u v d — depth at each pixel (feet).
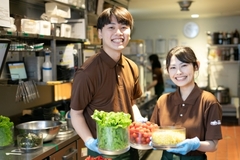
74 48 11.30
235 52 25.38
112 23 6.27
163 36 27.25
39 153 7.68
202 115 5.96
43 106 11.82
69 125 10.15
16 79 9.80
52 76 10.56
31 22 9.46
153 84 22.89
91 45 12.54
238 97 25.61
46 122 9.55
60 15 10.85
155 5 19.27
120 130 5.47
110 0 15.28
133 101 7.65
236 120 24.58
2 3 7.88
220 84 26.55
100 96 6.54
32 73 10.36
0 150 7.92
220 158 15.52
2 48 7.66
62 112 10.74
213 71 26.58
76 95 6.35
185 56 5.95
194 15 24.61
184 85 6.04
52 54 10.53
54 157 8.20
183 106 6.15
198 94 6.08
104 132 5.49
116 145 5.44
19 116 10.61
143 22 27.53
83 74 6.30
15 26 8.83
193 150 5.83
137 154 6.70
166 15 24.43
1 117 8.30
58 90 12.57
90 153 6.46
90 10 13.11
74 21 12.34
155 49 27.48
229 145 17.70
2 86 9.85
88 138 6.16
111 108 6.63
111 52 6.55
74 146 9.31
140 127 5.94
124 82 6.89
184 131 5.74
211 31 26.21
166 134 5.62
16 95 9.87
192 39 26.68
